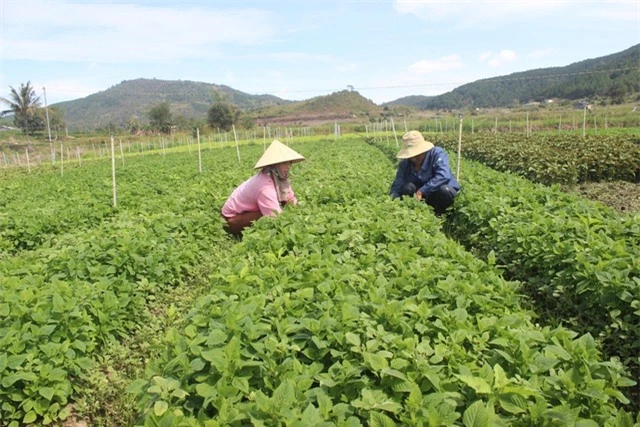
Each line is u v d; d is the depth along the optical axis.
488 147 21.73
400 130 61.31
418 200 9.97
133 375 5.44
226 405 3.21
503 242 7.83
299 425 2.99
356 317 4.23
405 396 3.52
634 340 5.16
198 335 4.06
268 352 3.89
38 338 5.10
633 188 14.96
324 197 10.69
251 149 38.50
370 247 6.52
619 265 5.75
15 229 10.50
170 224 8.98
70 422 4.87
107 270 6.82
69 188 16.55
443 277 5.34
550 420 3.08
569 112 61.97
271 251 6.39
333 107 145.62
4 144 65.94
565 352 3.73
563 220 7.55
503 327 4.16
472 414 2.99
